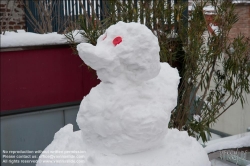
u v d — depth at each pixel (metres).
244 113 3.01
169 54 3.16
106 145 1.55
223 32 2.90
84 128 1.59
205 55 2.92
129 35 1.54
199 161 1.62
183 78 3.15
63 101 3.37
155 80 1.68
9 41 3.05
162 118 1.53
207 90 3.32
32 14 4.32
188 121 3.11
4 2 4.47
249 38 3.00
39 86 3.25
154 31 3.27
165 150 1.62
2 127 3.11
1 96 3.10
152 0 3.31
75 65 3.38
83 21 3.03
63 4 4.23
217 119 3.17
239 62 2.84
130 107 1.52
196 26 2.91
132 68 1.55
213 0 2.97
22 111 3.19
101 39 1.65
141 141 1.53
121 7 3.24
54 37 3.25
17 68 3.14
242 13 3.08
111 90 1.54
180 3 3.28
